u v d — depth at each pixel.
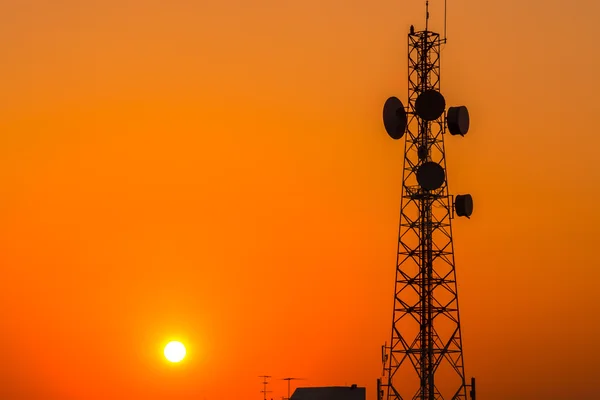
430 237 94.75
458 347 93.44
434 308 94.00
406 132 95.88
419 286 94.44
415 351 93.81
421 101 92.75
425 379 93.25
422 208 95.25
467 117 95.25
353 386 115.75
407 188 95.75
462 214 94.75
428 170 93.25
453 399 92.44
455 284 94.12
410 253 95.12
